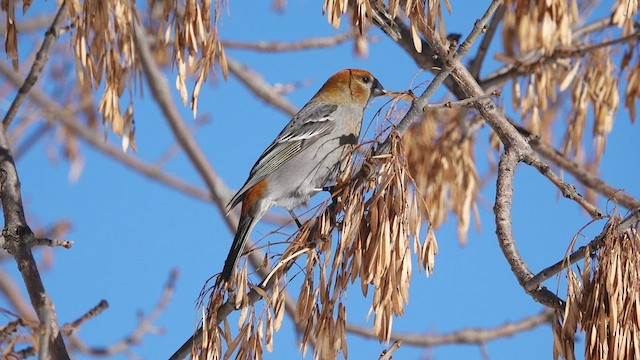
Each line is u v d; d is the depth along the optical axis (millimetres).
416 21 7961
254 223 11008
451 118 11312
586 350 7078
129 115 8469
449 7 7949
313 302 7215
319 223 7512
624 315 6988
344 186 7680
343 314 7117
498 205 8578
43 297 8273
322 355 7094
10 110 10352
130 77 8375
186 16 8023
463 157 11195
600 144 10883
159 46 8297
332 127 11516
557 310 7617
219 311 7691
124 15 8344
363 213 7254
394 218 7113
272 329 7309
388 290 7008
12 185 8977
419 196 7324
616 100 10789
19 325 7320
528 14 9664
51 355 8055
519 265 8023
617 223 7191
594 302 7086
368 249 7090
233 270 7625
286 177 11148
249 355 7293
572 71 10609
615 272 7031
